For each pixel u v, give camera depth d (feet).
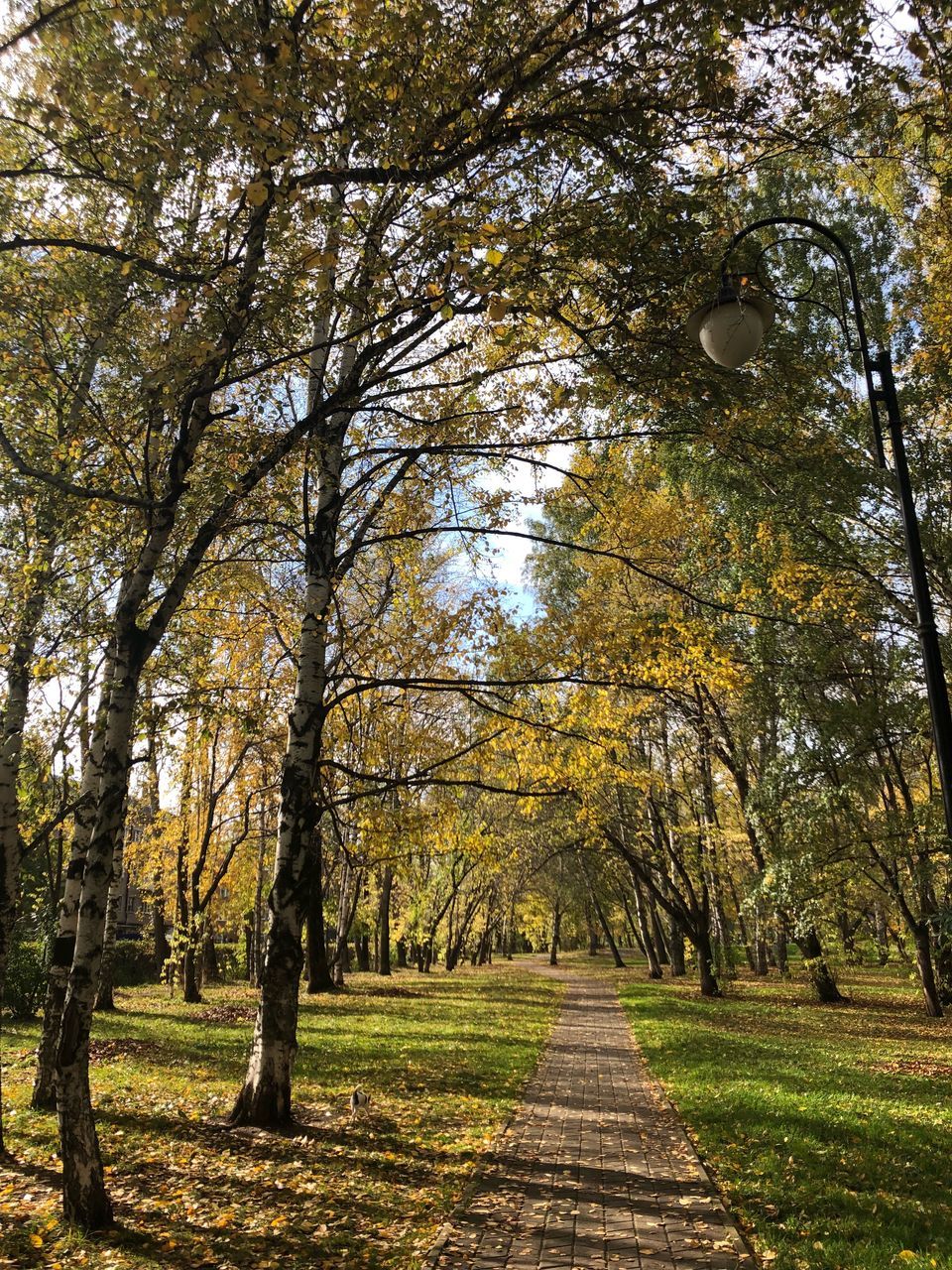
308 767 28.32
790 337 28.84
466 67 17.11
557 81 18.34
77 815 30.58
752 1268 15.88
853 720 57.57
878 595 58.08
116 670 19.95
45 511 25.12
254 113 13.76
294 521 30.25
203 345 17.37
